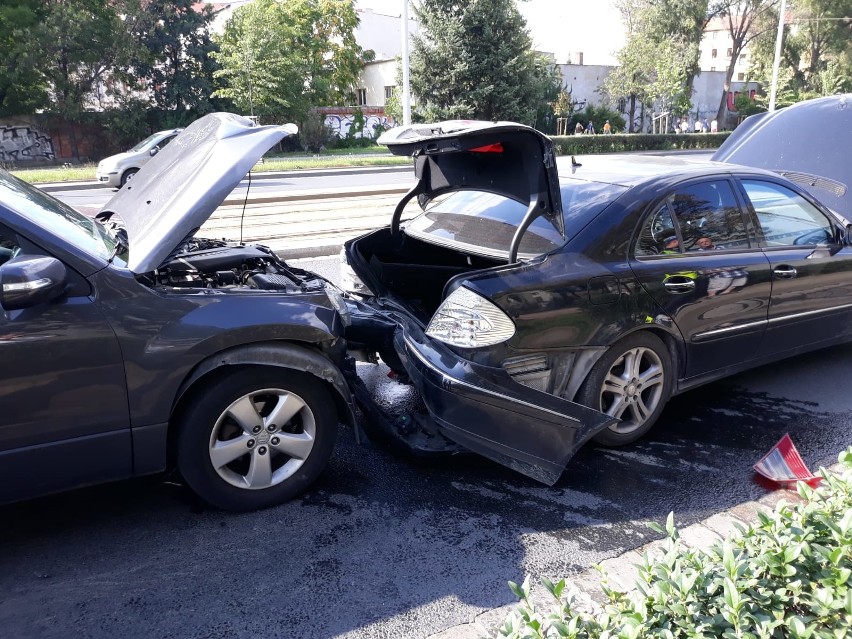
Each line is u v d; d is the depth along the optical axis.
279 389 3.33
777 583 1.94
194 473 3.23
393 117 42.38
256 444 3.34
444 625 2.71
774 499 3.67
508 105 34.19
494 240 4.17
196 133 3.93
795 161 7.61
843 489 2.23
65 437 2.89
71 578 2.91
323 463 3.55
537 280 3.64
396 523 3.37
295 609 2.77
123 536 3.21
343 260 4.77
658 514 3.51
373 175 22.70
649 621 1.86
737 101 51.00
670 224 4.21
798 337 4.95
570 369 3.82
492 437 3.52
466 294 3.55
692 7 44.53
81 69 33.06
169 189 3.46
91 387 2.89
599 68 50.12
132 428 3.01
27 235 2.84
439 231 4.57
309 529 3.30
